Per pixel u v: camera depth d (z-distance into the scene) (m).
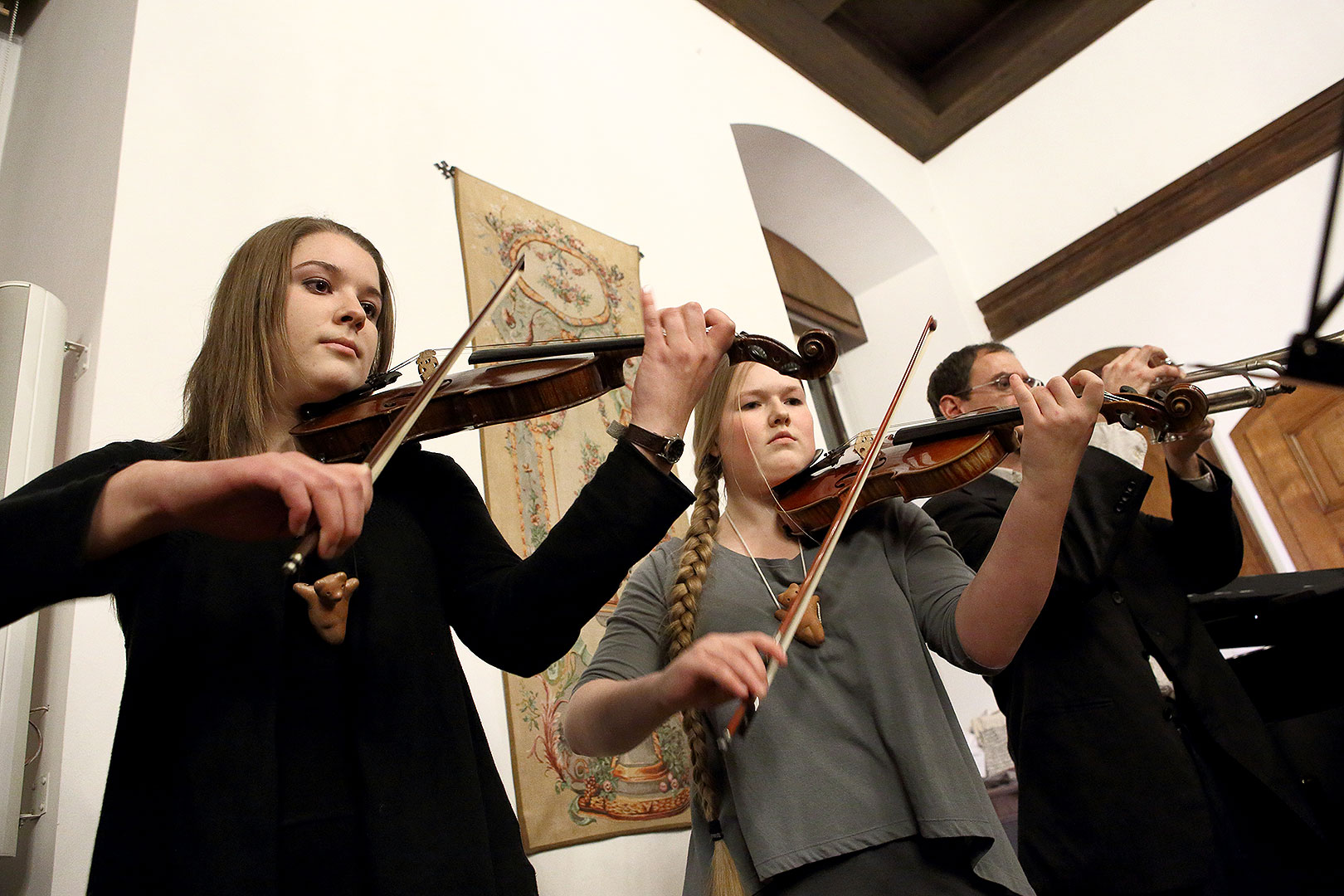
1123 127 6.62
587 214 4.12
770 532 1.93
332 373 1.45
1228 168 6.00
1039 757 2.07
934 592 1.71
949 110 7.46
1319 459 5.16
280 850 0.99
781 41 6.66
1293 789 1.99
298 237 1.55
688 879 1.66
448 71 3.88
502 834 1.16
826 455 2.16
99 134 2.93
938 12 7.19
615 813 2.80
